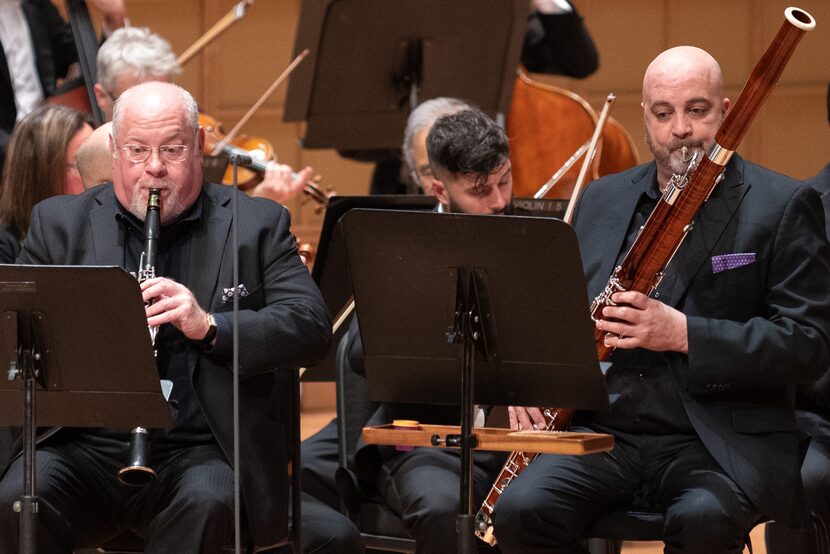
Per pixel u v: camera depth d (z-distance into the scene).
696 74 10.22
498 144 11.86
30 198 12.49
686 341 9.84
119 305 8.71
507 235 8.91
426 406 11.81
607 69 24.48
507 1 16.11
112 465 10.26
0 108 17.56
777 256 10.14
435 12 16.06
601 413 10.64
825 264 10.16
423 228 9.06
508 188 12.09
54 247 10.56
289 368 10.32
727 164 10.16
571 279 8.95
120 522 10.39
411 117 14.05
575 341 9.15
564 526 10.09
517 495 10.12
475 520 10.05
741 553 9.80
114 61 15.55
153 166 10.12
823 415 12.29
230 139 17.84
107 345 8.88
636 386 10.50
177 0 24.19
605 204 11.05
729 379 9.88
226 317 9.93
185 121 10.30
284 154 24.70
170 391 9.37
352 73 16.41
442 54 16.34
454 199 12.02
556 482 10.22
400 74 16.55
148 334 8.81
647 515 10.30
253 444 10.09
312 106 16.55
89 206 10.71
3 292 8.71
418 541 10.97
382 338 9.59
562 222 8.77
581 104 17.91
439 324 9.40
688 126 10.21
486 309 9.25
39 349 8.95
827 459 11.67
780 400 10.24
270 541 10.02
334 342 13.00
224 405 10.09
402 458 11.74
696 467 10.14
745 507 9.79
